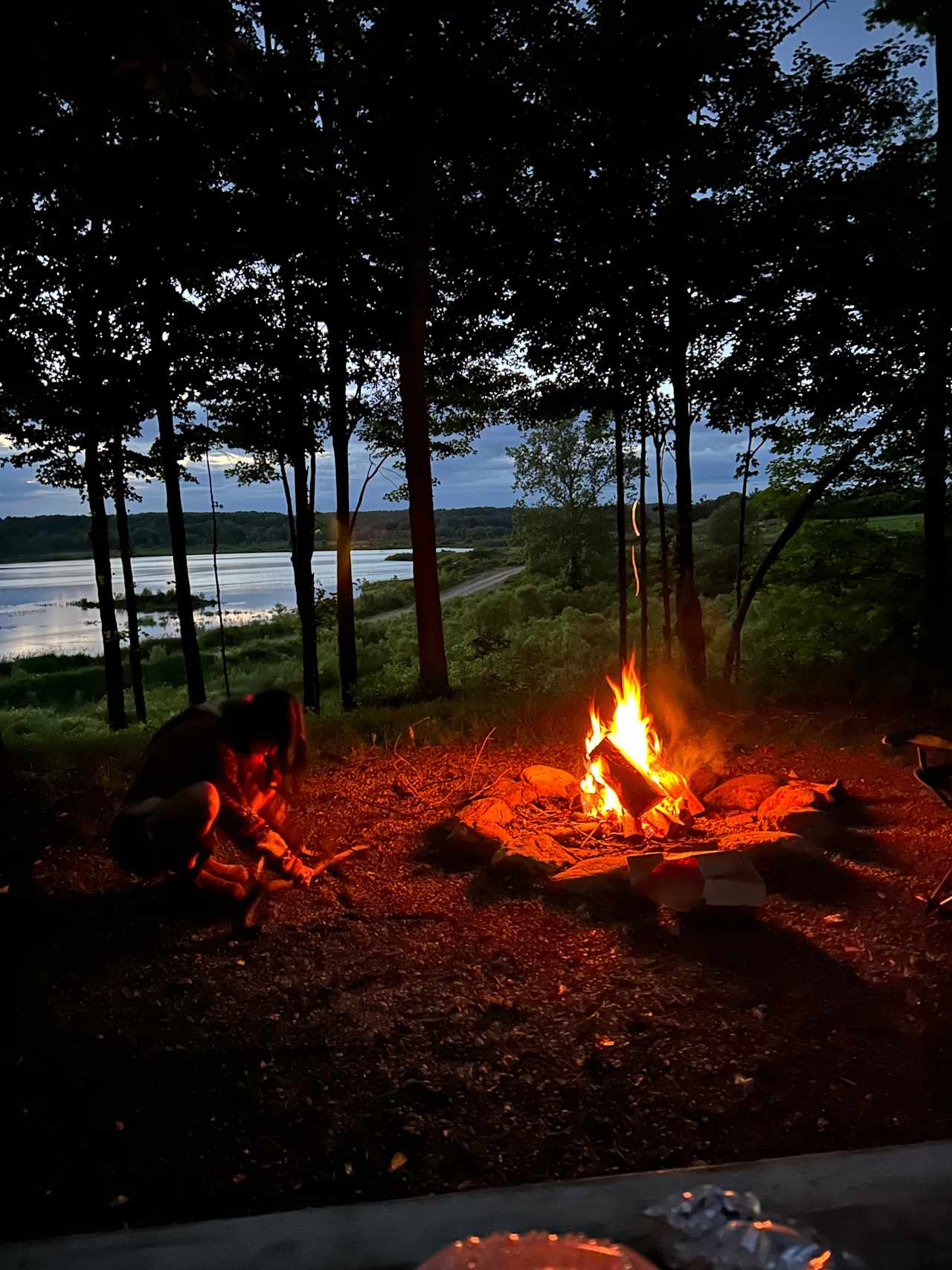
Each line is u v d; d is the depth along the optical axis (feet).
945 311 33.99
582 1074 9.45
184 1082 9.59
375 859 15.76
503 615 120.26
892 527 46.14
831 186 34.53
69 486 48.39
